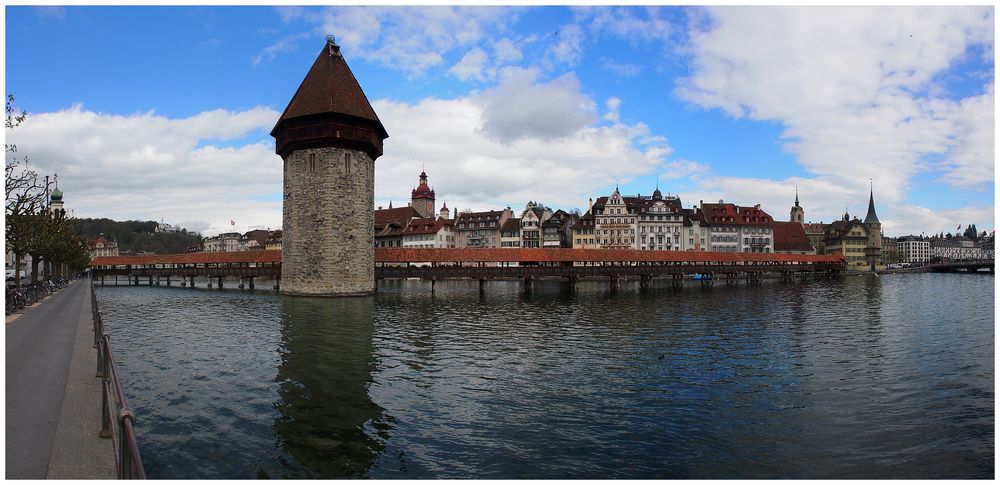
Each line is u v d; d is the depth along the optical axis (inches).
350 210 1879.9
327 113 1790.1
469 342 1017.5
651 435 528.4
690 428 548.4
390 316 1405.0
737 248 4247.0
